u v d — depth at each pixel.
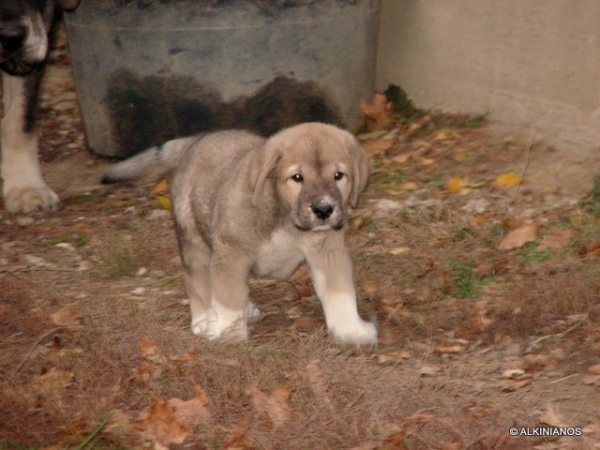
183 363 6.93
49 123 16.16
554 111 12.72
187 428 6.14
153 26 13.20
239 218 7.30
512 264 9.11
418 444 5.90
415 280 9.00
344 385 6.55
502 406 6.21
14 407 6.31
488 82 13.71
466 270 9.01
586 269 8.59
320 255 7.51
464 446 5.78
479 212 10.65
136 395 6.61
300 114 13.91
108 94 13.84
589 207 10.36
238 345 7.22
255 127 13.76
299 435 6.00
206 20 13.15
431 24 14.48
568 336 7.57
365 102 14.70
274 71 13.54
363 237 10.22
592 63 12.10
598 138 12.07
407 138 13.84
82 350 7.27
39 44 11.15
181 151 8.91
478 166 12.22
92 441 5.99
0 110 14.18
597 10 11.91
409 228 10.15
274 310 8.64
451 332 7.91
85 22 13.62
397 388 6.47
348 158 7.28
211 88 13.46
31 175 12.20
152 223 11.11
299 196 7.07
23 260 10.15
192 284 8.10
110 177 9.03
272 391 6.49
